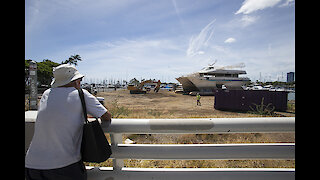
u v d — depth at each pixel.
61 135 1.35
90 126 1.40
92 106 1.48
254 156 1.58
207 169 1.62
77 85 1.69
